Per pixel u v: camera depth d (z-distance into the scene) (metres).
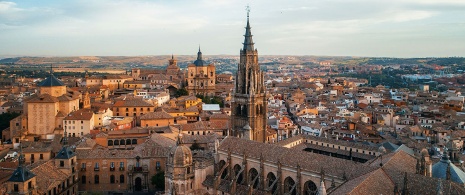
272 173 144.12
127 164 192.38
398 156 133.25
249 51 197.25
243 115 198.50
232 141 164.62
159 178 184.75
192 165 155.38
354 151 195.50
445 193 100.50
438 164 132.75
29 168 162.62
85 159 189.12
